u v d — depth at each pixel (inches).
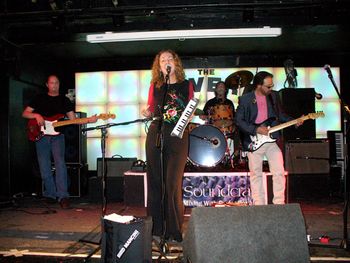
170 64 123.1
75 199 239.5
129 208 202.5
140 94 307.6
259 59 303.4
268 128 153.6
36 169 244.7
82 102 310.7
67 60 309.4
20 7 206.5
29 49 263.1
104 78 310.2
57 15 205.8
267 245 80.5
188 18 209.0
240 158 228.7
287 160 225.8
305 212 184.7
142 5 200.5
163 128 122.0
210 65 304.5
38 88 286.2
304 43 269.7
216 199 198.7
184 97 127.3
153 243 130.0
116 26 209.5
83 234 146.0
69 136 246.8
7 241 136.7
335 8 199.3
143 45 267.9
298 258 80.9
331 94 300.8
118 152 305.4
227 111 245.6
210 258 78.2
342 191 237.3
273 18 208.1
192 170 205.8
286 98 240.5
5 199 219.1
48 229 154.7
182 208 124.7
